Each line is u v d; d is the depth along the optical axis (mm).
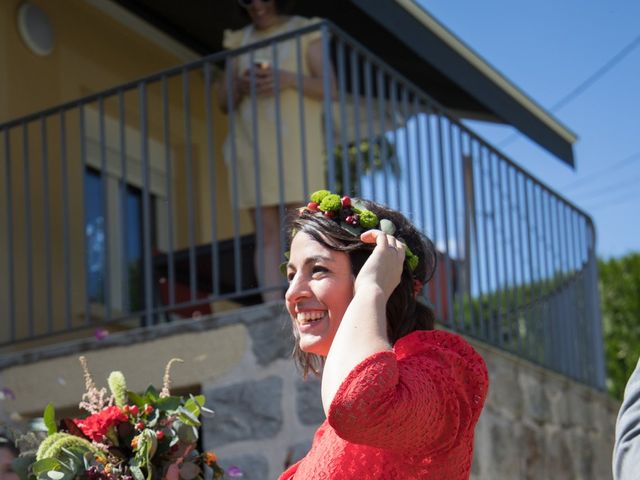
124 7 7543
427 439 1961
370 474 2000
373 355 1925
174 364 4711
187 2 7328
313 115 5680
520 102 8180
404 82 5688
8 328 6324
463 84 7566
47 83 7020
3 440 2797
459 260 5895
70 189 7000
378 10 6812
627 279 11555
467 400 2062
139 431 2768
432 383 1988
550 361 6750
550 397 6254
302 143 5023
